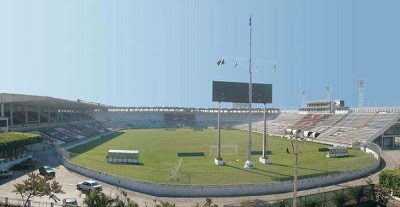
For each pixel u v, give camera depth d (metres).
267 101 81.25
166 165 73.62
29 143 77.69
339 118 152.12
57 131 133.25
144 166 71.69
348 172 64.56
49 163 77.56
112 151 76.88
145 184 53.94
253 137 153.12
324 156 89.19
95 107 191.75
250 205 39.44
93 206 37.62
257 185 53.75
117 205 40.00
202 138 146.12
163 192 52.72
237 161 80.50
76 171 68.56
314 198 41.28
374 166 73.44
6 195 49.38
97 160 77.69
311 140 136.25
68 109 178.25
